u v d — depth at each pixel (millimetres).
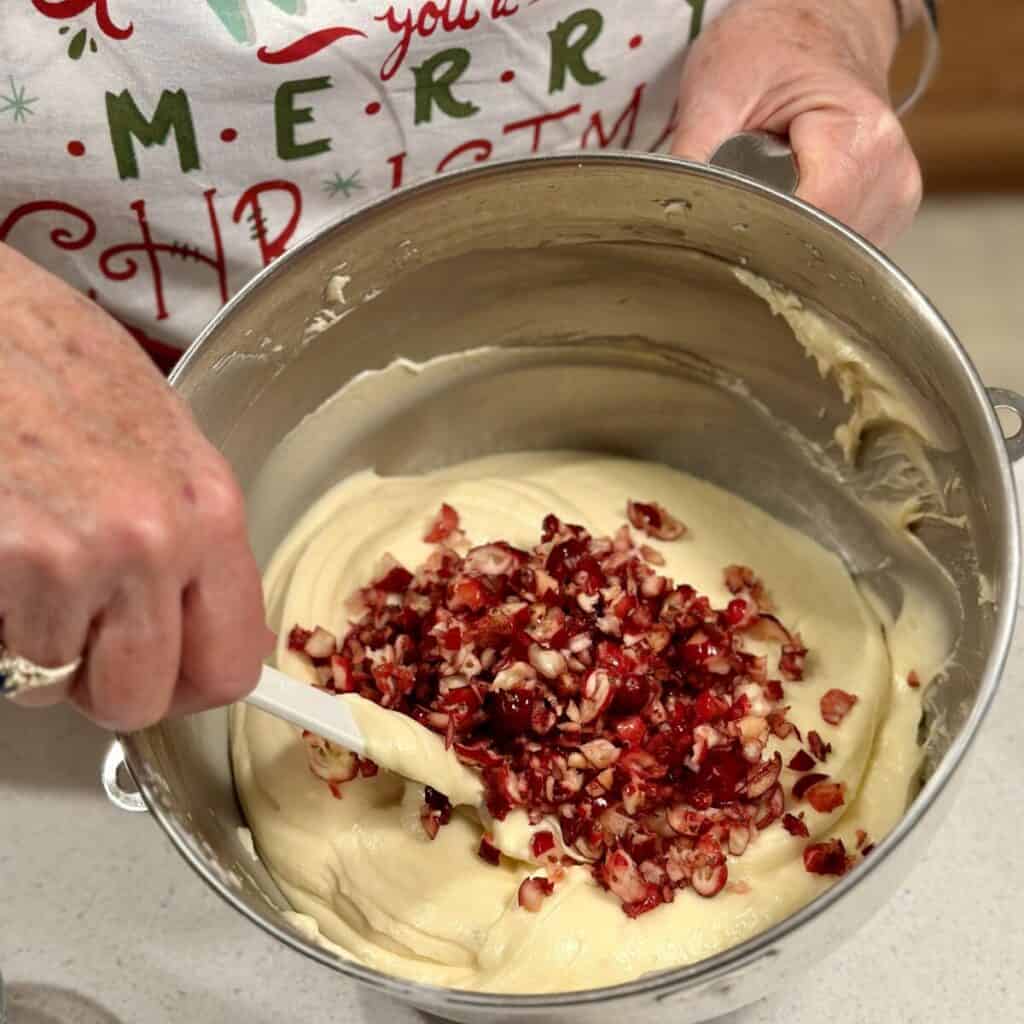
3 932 997
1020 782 1021
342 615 1055
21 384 637
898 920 961
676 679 1004
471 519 1112
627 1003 663
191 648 690
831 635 1044
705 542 1121
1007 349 2191
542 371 1125
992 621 804
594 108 1159
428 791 949
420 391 1103
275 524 1081
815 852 920
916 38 2102
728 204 898
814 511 1110
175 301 1190
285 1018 941
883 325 898
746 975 695
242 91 1016
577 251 998
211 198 1096
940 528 958
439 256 970
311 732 916
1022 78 2160
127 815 1056
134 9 945
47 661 646
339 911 938
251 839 961
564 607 1015
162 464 632
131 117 1014
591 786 940
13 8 932
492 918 904
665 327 1065
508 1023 702
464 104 1100
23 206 1073
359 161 1113
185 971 970
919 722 978
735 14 1120
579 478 1163
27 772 1086
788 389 1050
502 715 945
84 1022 948
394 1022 932
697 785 940
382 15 996
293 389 1013
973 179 2314
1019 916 955
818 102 1033
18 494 600
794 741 980
